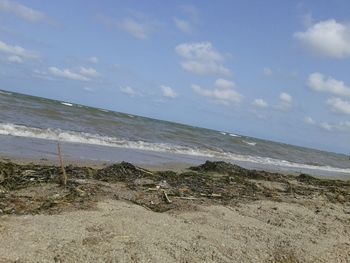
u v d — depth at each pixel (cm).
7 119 2456
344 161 6588
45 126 2527
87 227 780
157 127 4112
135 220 860
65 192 1016
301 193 1502
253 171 1847
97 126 3128
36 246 672
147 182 1277
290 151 5366
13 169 1211
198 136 4172
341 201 1451
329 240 949
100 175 1294
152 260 697
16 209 841
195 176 1540
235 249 802
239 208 1105
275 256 810
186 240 800
